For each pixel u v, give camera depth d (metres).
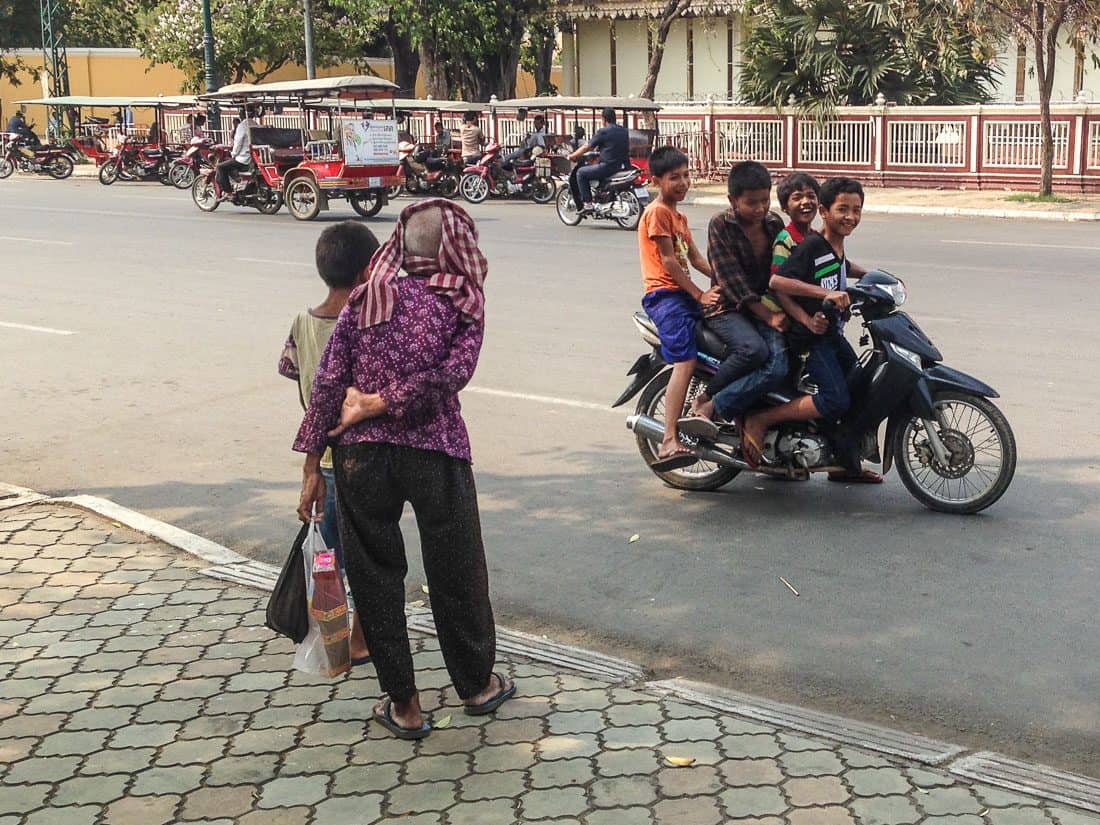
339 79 21.03
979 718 4.11
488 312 11.58
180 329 11.09
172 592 5.12
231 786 3.62
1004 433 5.92
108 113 41.56
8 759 3.79
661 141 26.66
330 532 4.28
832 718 4.02
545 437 7.58
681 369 6.23
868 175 24.58
